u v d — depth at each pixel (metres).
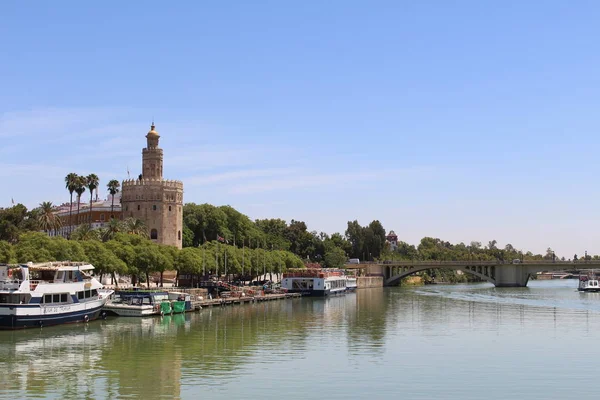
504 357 80.62
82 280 110.81
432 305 165.12
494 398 60.56
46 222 186.12
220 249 199.38
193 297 148.25
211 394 61.03
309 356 80.62
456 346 89.69
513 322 120.94
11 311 97.50
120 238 154.75
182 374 69.50
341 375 69.38
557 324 117.75
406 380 67.19
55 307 102.88
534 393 62.41
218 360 77.56
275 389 63.03
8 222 182.75
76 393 61.41
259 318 125.94
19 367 72.94
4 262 120.75
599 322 120.81
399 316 132.75
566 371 72.12
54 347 85.88
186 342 91.19
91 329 103.69
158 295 128.88
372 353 83.19
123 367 73.12
